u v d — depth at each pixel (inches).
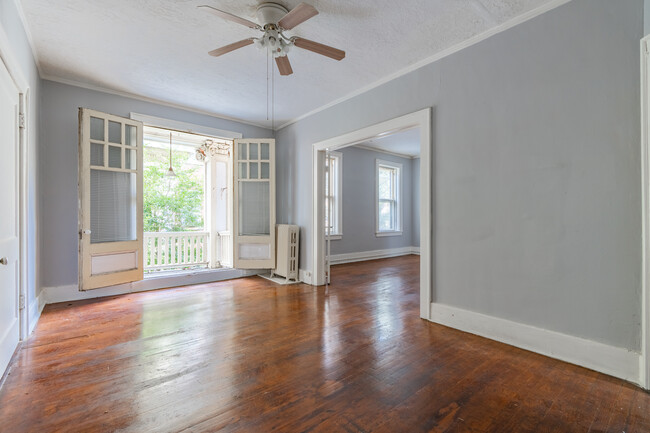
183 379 75.1
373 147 277.9
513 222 96.3
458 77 110.0
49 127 137.6
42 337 100.6
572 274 84.7
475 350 92.0
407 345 95.5
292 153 196.9
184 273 180.9
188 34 104.2
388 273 215.0
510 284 96.9
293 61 122.0
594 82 80.7
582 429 57.8
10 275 84.6
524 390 70.7
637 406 64.8
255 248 192.2
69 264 143.4
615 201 77.7
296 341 98.5
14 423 58.5
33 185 113.8
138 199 154.8
